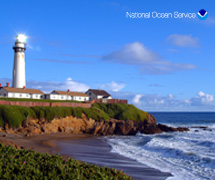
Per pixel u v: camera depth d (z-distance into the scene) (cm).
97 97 10244
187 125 11162
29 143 4019
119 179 1498
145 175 2397
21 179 1276
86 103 7919
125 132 7156
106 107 8375
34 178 1291
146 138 5891
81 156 3159
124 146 4391
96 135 6731
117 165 2745
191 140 4784
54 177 1317
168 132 7638
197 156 3111
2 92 7806
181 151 3403
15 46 8012
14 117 5497
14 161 1527
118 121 7269
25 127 5622
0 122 5303
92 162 2809
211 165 2733
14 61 8119
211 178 2295
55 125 6219
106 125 7075
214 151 3597
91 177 1388
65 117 6494
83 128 6806
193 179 2280
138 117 7819
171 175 2408
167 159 3152
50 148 3662
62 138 5359
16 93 7825
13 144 2559
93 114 7094
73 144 4425
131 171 2522
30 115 5875
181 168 2678
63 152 3384
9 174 1318
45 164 1499
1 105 5659
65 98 9312
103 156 3266
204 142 4388
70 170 1447
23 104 6247
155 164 2862
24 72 8244
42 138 5053
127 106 8550
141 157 3281
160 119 17175
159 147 3950
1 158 1541
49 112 6228
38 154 1777
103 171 1538
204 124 11850
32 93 8244
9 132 5253
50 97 8775
